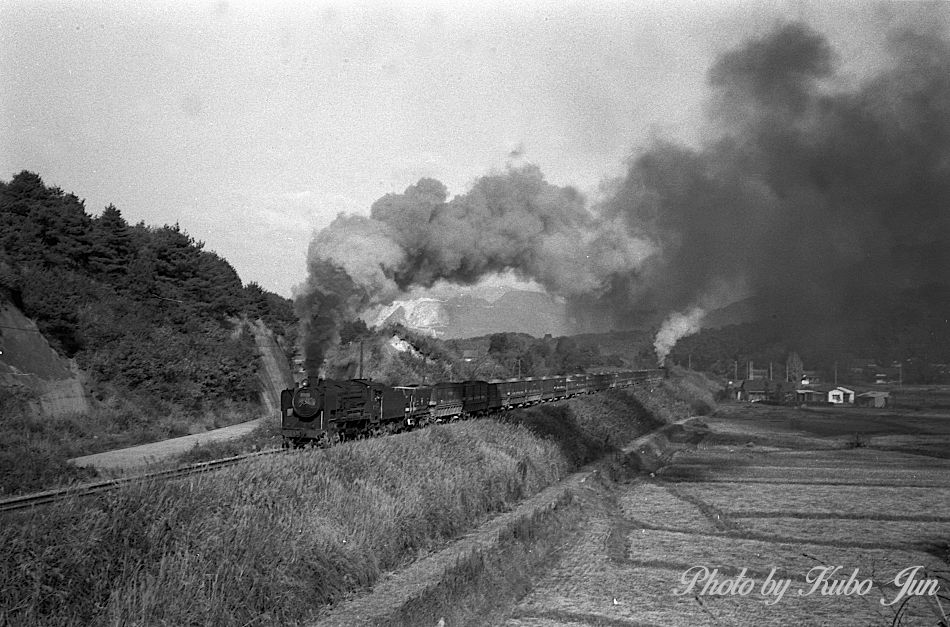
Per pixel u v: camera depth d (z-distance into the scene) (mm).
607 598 14133
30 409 29141
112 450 28156
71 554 9336
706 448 45344
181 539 10820
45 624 8555
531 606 13617
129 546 10305
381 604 12023
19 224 41156
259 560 11289
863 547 18703
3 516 9648
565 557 17266
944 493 27750
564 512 20922
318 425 26797
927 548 18578
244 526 11672
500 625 12617
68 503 10328
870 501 25828
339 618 11367
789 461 38719
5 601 8477
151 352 39156
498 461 22812
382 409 30375
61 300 35375
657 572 16078
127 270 46250
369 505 14977
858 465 37094
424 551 15312
